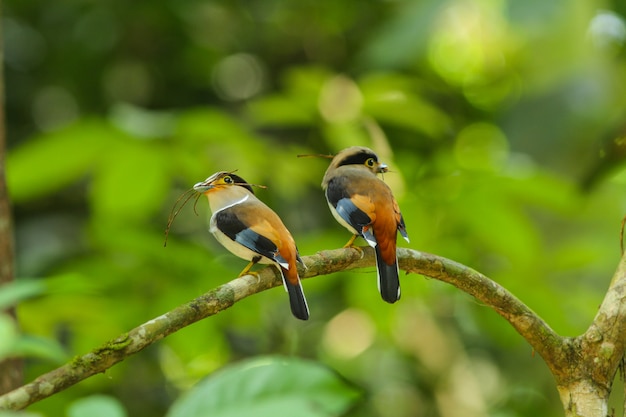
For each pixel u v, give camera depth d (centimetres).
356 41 1552
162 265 1070
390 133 1345
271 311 1325
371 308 1148
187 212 1407
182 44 1544
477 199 1030
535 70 865
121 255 1099
